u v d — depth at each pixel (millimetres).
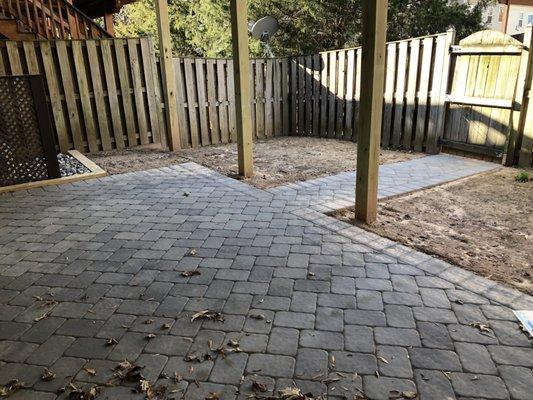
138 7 17422
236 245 3660
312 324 2533
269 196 4988
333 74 8773
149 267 3307
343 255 3420
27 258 3512
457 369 2145
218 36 15367
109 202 4945
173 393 2035
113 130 8203
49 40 7293
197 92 8531
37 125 5625
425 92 7117
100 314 2697
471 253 3461
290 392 2010
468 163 6441
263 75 9344
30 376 2178
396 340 2371
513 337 2373
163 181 5805
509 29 24234
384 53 3656
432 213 4414
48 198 5168
